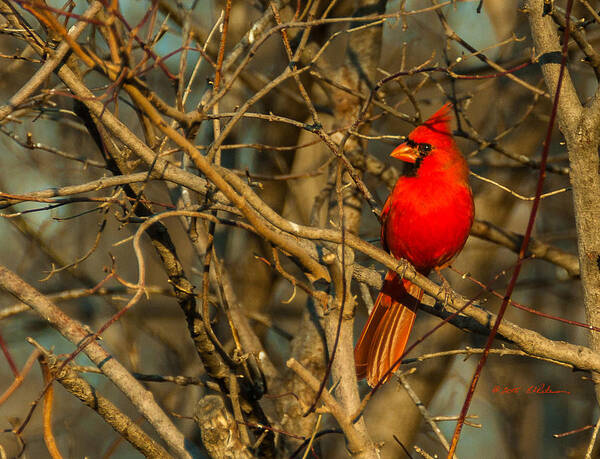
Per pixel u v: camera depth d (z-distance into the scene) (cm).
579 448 1323
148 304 1495
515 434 1516
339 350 648
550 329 1680
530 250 1127
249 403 782
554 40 713
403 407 1191
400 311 834
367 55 1105
